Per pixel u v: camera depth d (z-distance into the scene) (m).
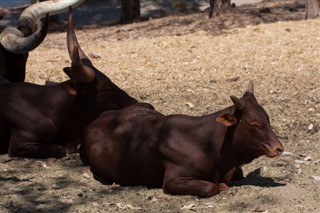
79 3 12.02
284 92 14.84
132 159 9.58
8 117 11.25
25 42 11.30
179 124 9.37
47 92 11.33
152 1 42.50
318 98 14.34
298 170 10.23
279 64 17.16
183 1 34.97
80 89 10.86
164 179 9.30
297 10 28.95
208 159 9.15
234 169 9.27
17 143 11.18
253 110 8.91
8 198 9.34
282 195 9.17
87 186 9.88
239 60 17.69
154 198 9.20
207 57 18.16
